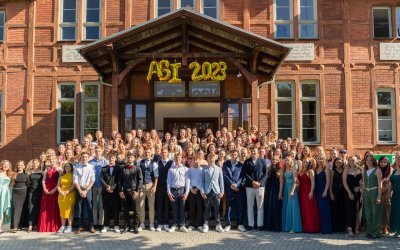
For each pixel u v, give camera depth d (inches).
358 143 609.3
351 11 627.2
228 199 389.4
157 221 398.6
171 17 466.6
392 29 630.5
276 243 335.6
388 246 327.3
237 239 349.4
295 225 377.4
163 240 345.7
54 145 614.2
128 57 497.0
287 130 618.8
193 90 611.5
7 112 618.5
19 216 390.6
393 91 621.3
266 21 623.8
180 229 383.9
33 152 612.7
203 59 563.8
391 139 617.9
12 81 622.8
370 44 623.5
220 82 611.5
